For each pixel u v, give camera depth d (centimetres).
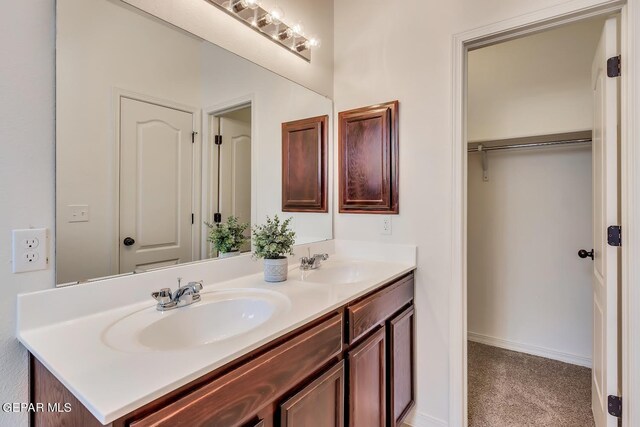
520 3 152
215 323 114
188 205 133
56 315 96
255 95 161
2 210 90
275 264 142
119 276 110
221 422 75
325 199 206
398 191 188
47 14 97
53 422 81
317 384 105
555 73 239
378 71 196
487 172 275
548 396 202
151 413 63
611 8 136
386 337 152
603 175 149
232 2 147
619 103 139
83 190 104
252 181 160
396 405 159
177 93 129
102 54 108
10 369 90
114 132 111
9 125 91
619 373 141
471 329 286
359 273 176
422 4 180
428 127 178
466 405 172
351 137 205
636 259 128
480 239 280
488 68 263
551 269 253
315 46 190
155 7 121
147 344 92
